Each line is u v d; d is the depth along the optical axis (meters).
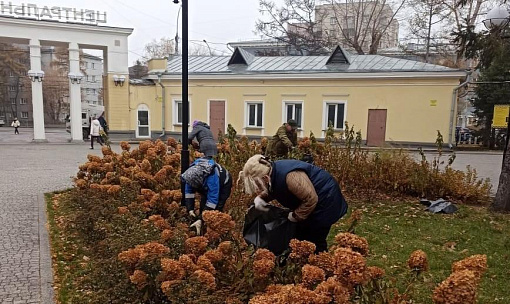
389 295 2.40
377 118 21.48
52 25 23.02
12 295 3.65
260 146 8.78
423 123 20.70
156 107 25.94
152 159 6.44
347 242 2.46
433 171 8.08
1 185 9.33
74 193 6.81
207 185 4.38
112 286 3.00
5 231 5.59
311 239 3.27
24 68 54.84
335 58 23.11
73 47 23.88
